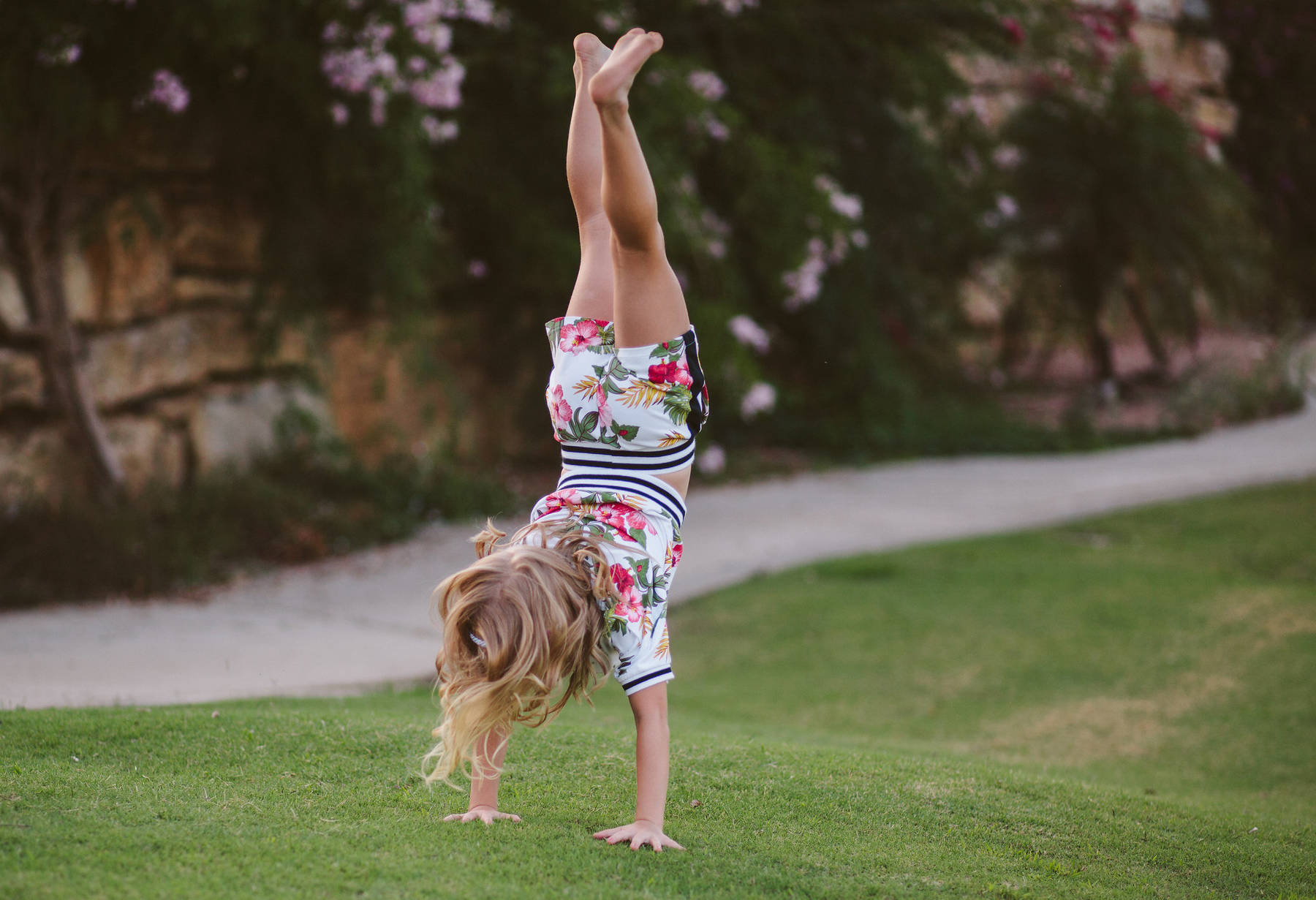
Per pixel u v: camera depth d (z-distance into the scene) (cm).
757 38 1289
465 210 1127
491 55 1045
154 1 803
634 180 260
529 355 1197
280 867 250
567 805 324
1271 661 669
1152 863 321
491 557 273
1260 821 386
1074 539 975
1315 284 1888
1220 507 1059
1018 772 416
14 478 799
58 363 838
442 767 273
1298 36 1894
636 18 1184
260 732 380
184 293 934
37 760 334
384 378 1058
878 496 1142
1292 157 1891
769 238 1178
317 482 973
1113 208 1505
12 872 235
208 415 937
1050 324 1653
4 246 826
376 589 800
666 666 283
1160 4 1841
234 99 919
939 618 767
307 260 979
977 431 1441
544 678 263
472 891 243
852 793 352
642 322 277
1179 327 1647
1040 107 1515
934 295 1595
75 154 840
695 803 331
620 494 282
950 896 272
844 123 1351
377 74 862
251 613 730
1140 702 625
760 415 1391
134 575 772
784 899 260
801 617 773
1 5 786
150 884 235
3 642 636
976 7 1303
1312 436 1412
